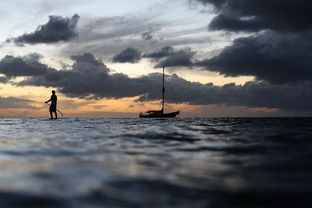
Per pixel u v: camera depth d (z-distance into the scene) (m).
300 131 11.06
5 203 2.63
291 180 3.43
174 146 6.76
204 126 15.27
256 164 4.44
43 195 2.85
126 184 3.24
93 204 2.59
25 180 3.42
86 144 7.16
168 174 3.74
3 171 3.92
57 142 7.61
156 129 12.88
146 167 4.21
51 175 3.69
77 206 2.54
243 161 4.71
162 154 5.49
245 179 3.49
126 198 2.76
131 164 4.46
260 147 6.46
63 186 3.16
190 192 2.95
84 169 4.05
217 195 2.86
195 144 7.15
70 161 4.72
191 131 11.59
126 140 8.17
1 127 14.77
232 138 8.60
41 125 16.66
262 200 2.72
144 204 2.60
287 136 9.03
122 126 15.49
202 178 3.53
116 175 3.69
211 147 6.53
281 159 4.88
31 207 2.53
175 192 2.95
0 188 3.09
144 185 3.20
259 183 3.30
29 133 10.62
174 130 12.18
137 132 11.10
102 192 2.94
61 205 2.57
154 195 2.85
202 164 4.45
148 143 7.39
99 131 11.63
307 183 3.29
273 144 6.99
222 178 3.52
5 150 6.03
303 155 5.31
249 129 12.42
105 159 4.92
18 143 7.33
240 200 2.72
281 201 2.70
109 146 6.77
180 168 4.14
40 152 5.75
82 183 3.28
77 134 10.16
